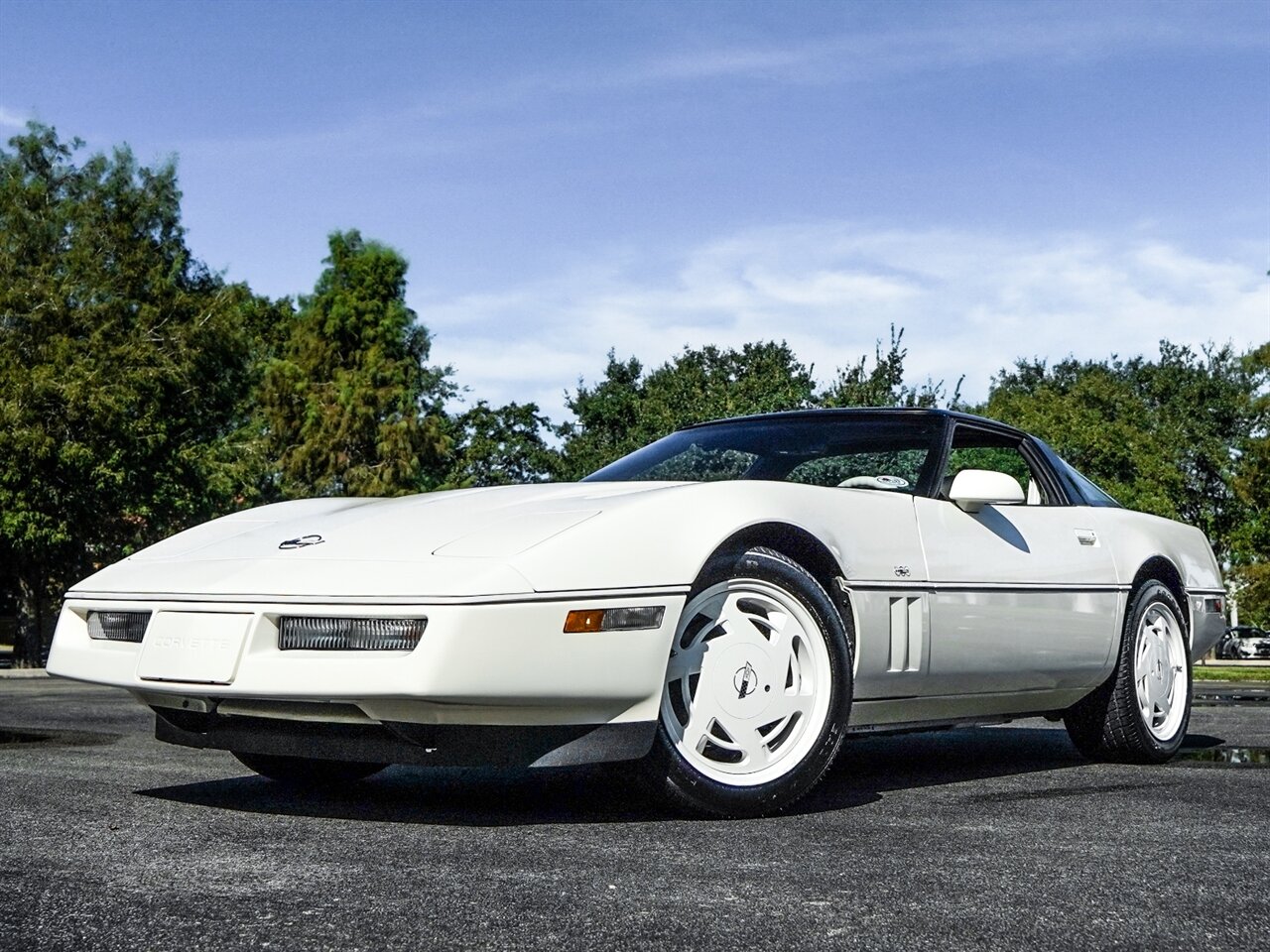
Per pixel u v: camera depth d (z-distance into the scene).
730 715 3.08
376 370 36.50
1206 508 40.25
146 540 23.64
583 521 2.93
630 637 2.85
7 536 21.66
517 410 43.41
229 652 2.83
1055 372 61.59
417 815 2.99
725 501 3.17
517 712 2.77
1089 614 4.24
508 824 2.87
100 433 21.70
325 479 35.72
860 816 3.07
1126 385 50.19
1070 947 1.83
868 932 1.89
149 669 2.96
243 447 26.52
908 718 3.70
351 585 2.76
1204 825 2.92
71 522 22.02
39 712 6.55
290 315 42.56
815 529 3.32
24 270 23.20
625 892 2.13
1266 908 2.07
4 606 34.12
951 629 3.67
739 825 2.91
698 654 3.06
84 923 1.90
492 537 2.89
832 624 3.27
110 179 24.06
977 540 3.85
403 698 2.68
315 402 36.38
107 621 3.15
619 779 3.68
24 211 23.69
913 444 4.08
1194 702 9.00
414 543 2.93
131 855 2.42
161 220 24.38
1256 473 30.98
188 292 24.59
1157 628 4.64
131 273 23.19
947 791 3.57
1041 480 4.47
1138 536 4.64
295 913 1.96
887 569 3.48
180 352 23.05
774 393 25.11
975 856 2.50
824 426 4.27
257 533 3.32
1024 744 5.18
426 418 36.69
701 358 49.97
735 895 2.12
